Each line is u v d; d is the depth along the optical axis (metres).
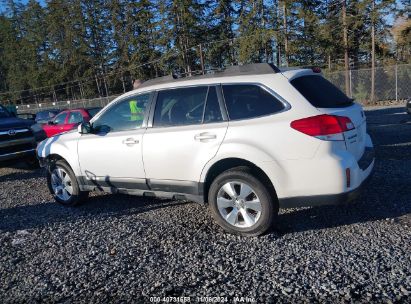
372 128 12.45
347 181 4.03
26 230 5.19
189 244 4.38
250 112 4.38
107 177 5.54
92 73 61.19
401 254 3.77
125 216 5.50
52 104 46.03
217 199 4.53
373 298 3.12
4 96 79.44
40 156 6.52
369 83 27.20
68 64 64.62
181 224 5.01
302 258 3.85
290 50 31.44
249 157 4.27
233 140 4.36
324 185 4.05
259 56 35.50
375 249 3.91
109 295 3.47
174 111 4.91
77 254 4.35
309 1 32.03
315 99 4.21
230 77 4.61
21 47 76.88
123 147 5.26
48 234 5.02
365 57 39.84
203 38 42.03
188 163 4.70
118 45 55.66
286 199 4.21
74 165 5.89
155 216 5.39
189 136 4.66
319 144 4.02
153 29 43.84
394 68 26.05
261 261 3.86
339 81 28.39
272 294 3.29
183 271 3.79
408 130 11.20
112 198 6.45
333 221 4.69
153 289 3.51
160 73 50.22
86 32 59.75
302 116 4.09
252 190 4.32
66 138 6.12
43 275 3.93
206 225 4.90
